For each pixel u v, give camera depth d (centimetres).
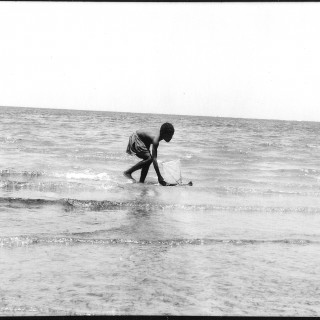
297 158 1905
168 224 573
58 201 666
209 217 640
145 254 436
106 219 586
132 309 303
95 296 323
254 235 540
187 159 1559
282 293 347
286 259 445
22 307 297
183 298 328
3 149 1566
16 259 401
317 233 571
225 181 1062
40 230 509
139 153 929
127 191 810
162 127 916
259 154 2000
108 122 5384
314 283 374
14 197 686
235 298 332
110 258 418
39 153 1480
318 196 910
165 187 887
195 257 434
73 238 471
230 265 414
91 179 938
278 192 909
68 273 371
